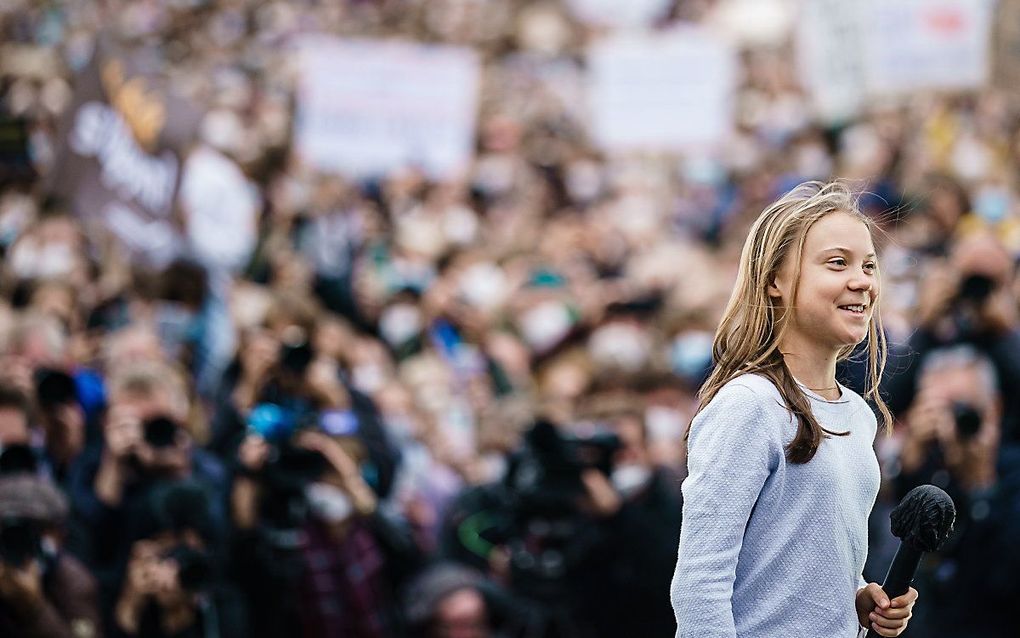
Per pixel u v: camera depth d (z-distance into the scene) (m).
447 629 17.27
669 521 18.08
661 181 45.41
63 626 14.39
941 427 16.86
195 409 18.69
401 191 38.81
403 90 35.03
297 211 30.05
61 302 21.27
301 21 65.12
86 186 24.02
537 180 45.06
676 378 20.55
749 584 9.17
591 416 18.98
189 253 22.94
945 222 26.22
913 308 21.41
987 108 42.94
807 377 9.44
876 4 35.66
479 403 23.42
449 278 29.83
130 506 16.03
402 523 18.03
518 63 63.22
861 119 41.50
